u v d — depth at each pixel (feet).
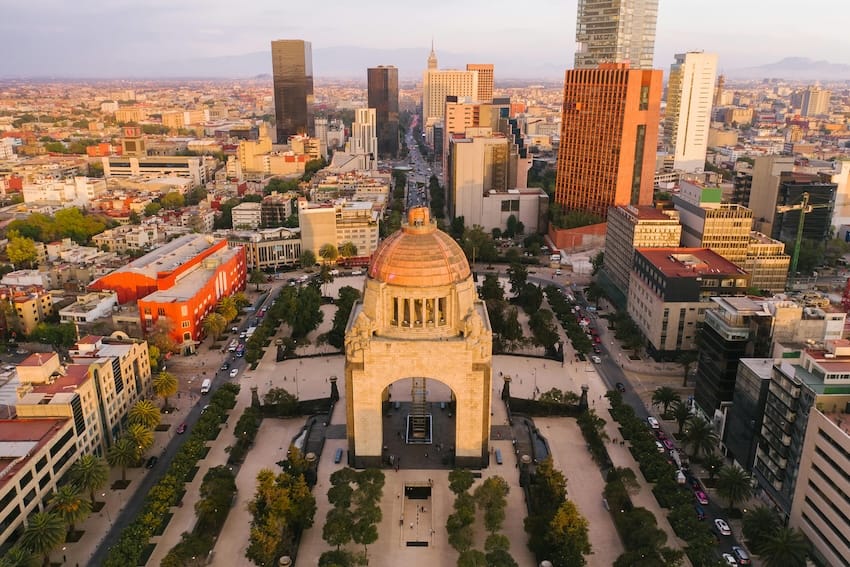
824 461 502.38
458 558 514.27
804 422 532.73
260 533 499.51
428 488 598.75
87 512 547.08
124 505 595.47
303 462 599.98
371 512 524.11
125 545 502.79
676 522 538.88
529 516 537.65
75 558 529.86
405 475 606.96
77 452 618.03
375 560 521.24
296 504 540.11
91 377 650.43
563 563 492.13
